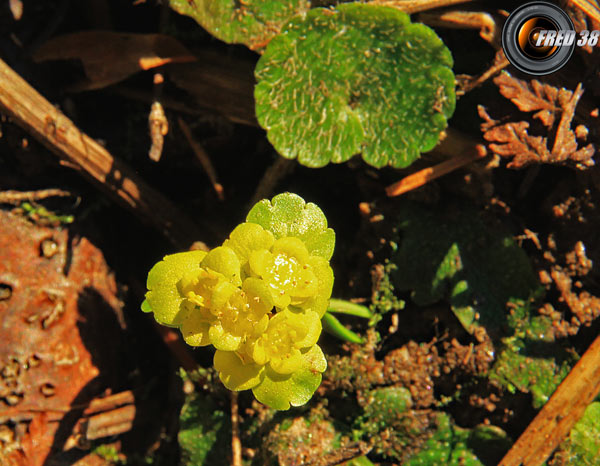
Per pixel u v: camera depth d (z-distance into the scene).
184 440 0.14
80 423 0.14
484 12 0.13
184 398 0.14
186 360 0.14
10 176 0.14
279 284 0.11
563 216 0.13
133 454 0.14
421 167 0.14
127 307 0.15
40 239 0.14
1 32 0.14
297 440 0.13
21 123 0.13
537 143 0.13
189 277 0.11
